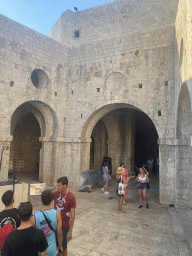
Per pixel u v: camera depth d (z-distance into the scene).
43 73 10.68
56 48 11.20
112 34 12.90
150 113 9.28
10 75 9.09
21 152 16.06
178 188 8.25
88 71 11.12
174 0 11.34
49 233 2.90
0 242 2.77
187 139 8.27
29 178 13.40
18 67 9.41
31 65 9.96
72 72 11.57
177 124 8.36
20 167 15.96
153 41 9.50
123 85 10.10
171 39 9.09
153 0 11.86
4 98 8.82
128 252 4.68
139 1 12.25
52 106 10.81
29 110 12.30
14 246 2.19
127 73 10.03
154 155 22.67
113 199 9.23
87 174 10.72
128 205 8.31
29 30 9.95
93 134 16.70
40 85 10.90
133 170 16.20
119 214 7.19
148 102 9.39
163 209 7.90
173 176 8.51
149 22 11.87
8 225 2.94
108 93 10.45
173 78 8.88
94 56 11.02
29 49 9.90
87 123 11.18
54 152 11.05
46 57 10.66
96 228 5.98
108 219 6.70
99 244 5.03
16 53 9.35
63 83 11.45
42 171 11.76
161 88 9.14
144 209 7.83
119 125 15.63
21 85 9.50
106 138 16.62
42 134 11.91
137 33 9.93
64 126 11.43
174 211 7.69
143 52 9.70
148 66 9.53
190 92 5.00
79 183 10.68
